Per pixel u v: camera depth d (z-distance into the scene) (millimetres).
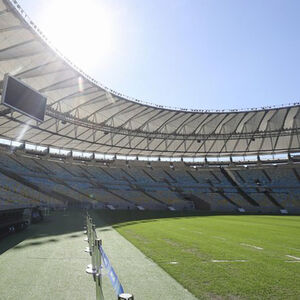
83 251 9094
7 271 6547
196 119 36906
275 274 6301
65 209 36219
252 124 38969
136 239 11977
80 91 24266
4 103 14977
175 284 5547
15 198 29094
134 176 49688
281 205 41219
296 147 44938
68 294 5000
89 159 48250
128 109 30844
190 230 16203
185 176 51625
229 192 46719
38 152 42344
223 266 7039
